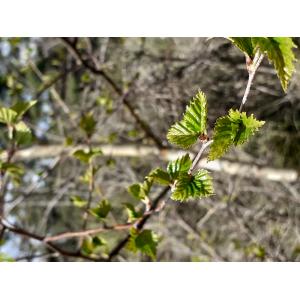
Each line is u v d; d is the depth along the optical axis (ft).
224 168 13.48
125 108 14.98
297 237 14.52
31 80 18.67
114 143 14.88
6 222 6.88
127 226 5.91
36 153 15.19
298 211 15.17
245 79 14.57
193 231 14.65
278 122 15.20
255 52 3.47
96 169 8.35
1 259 6.89
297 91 14.39
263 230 15.40
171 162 4.49
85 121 9.66
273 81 14.52
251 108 14.85
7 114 6.65
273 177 13.64
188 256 16.65
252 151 15.65
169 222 16.31
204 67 14.71
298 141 15.11
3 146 11.97
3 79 17.53
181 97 14.70
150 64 15.69
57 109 17.75
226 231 16.42
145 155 14.99
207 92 14.38
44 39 16.55
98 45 16.63
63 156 14.05
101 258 7.43
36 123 18.40
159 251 16.57
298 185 15.31
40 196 18.51
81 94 17.51
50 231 20.07
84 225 8.39
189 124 3.84
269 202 15.92
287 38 3.36
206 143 3.86
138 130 16.03
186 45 15.25
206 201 15.40
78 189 17.11
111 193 16.74
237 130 3.58
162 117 15.29
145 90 14.69
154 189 13.33
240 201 16.53
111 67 15.84
